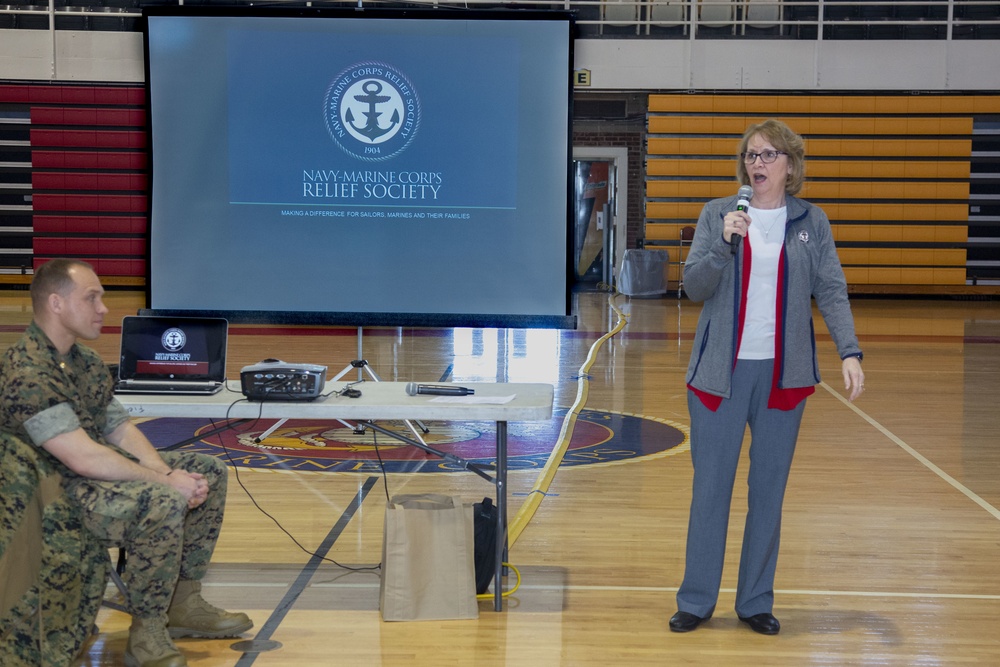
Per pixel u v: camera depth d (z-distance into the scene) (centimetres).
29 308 1327
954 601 345
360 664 288
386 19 425
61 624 270
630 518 443
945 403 745
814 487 502
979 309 1455
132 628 288
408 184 430
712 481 312
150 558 278
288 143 428
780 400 307
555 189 430
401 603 322
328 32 425
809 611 335
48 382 268
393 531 323
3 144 1557
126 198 1573
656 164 1567
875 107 1530
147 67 423
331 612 329
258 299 434
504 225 432
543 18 422
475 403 326
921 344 1072
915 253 1569
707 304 311
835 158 1549
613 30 1545
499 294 435
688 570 318
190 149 427
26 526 264
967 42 1487
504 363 772
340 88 426
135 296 1500
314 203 430
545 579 363
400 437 336
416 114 428
